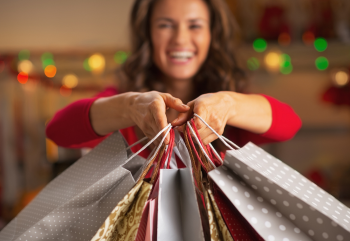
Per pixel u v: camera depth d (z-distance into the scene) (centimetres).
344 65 266
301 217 45
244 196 45
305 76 284
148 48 113
